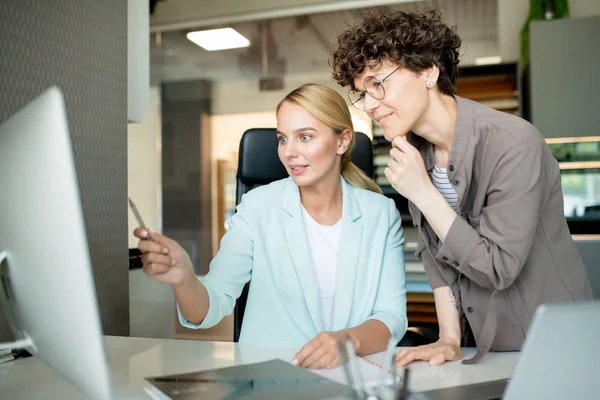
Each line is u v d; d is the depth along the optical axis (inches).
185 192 233.1
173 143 233.8
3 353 39.0
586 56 134.6
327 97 51.4
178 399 27.8
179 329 131.5
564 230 46.1
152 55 209.0
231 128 227.9
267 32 188.5
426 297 145.6
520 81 167.0
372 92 43.9
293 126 50.9
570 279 45.6
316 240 54.7
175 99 232.5
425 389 31.7
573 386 19.7
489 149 42.8
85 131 59.4
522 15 160.9
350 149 57.6
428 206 41.7
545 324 18.1
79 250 21.5
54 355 26.6
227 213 231.0
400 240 56.8
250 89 223.9
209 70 222.5
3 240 27.3
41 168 22.2
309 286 52.1
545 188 43.1
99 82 61.8
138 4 79.0
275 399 27.8
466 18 164.6
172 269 37.4
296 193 55.2
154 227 235.0
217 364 37.4
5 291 29.3
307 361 36.4
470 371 36.4
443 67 44.4
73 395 31.0
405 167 41.9
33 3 51.9
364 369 35.6
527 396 19.6
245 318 53.4
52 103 21.4
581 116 135.2
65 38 56.4
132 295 88.9
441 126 45.7
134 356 39.7
